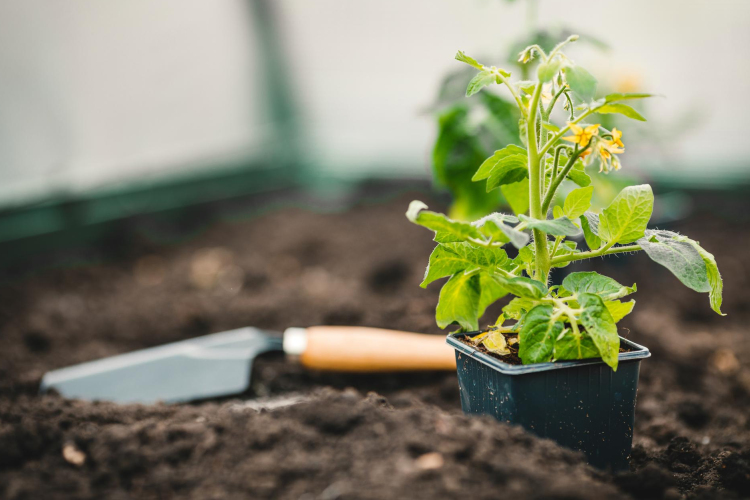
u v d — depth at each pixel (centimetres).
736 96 148
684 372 109
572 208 85
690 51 146
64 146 140
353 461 80
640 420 99
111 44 144
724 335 117
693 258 83
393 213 166
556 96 84
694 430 98
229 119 174
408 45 172
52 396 97
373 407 83
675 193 156
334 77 185
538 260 85
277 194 187
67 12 138
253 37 175
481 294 87
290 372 106
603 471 83
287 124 191
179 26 156
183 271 139
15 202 135
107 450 83
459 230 82
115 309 127
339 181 191
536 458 81
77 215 143
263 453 81
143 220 153
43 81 137
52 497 80
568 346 83
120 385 101
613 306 85
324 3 171
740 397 104
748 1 141
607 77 126
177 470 81
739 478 85
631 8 146
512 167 85
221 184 172
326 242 147
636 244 86
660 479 82
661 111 150
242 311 124
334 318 121
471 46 162
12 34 133
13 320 122
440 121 107
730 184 151
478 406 86
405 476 77
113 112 146
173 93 158
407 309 120
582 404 84
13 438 84
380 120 187
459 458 80
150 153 154
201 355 103
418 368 102
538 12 148
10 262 136
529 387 83
